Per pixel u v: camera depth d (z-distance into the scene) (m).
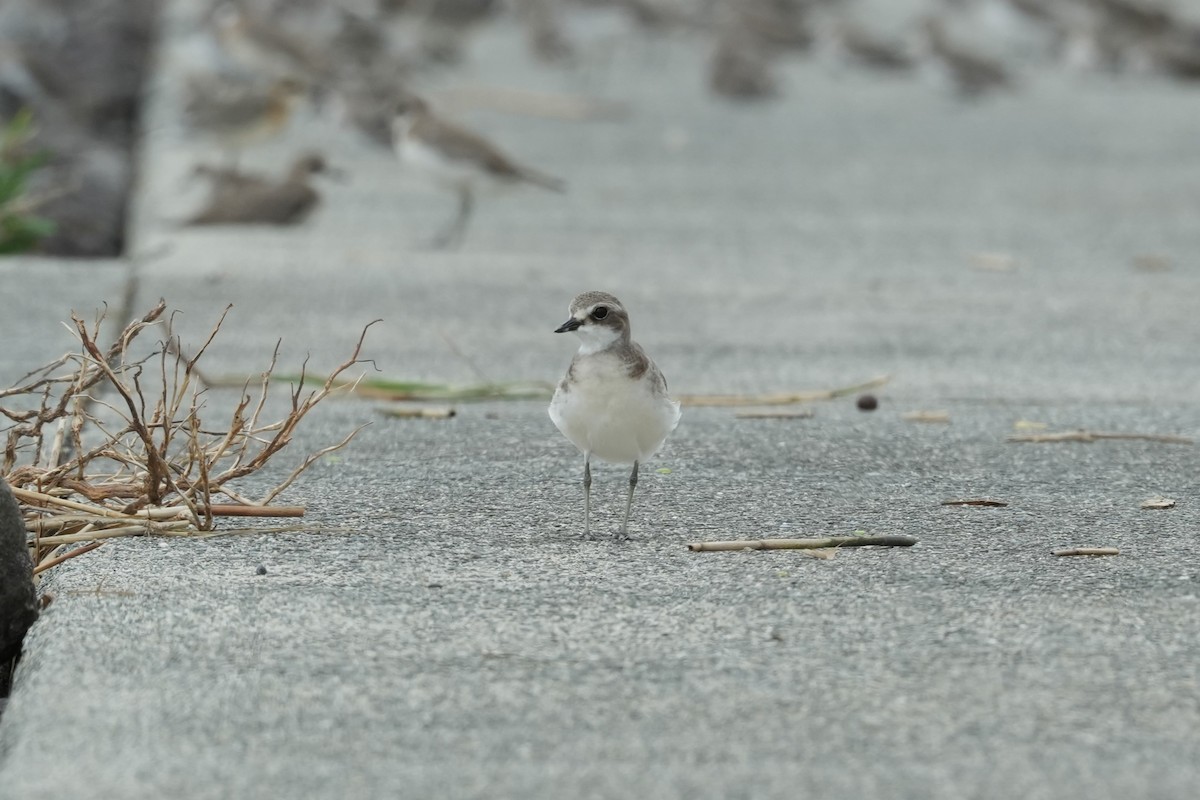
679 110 26.47
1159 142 24.00
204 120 22.62
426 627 7.46
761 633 7.42
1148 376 12.80
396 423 11.32
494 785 6.01
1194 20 34.19
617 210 19.73
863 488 9.88
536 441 10.89
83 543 8.73
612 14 31.62
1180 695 6.79
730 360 13.28
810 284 16.12
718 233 18.53
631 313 14.86
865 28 31.47
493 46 32.88
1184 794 5.96
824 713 6.59
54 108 25.22
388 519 9.16
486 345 13.66
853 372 12.91
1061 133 24.72
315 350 13.24
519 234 18.55
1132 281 16.31
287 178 20.11
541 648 7.23
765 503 9.55
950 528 9.06
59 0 31.77
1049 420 11.52
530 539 8.83
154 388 11.89
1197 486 9.95
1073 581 8.15
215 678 6.86
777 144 23.84
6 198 17.16
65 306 14.05
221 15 27.33
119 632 7.33
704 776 6.08
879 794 5.95
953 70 27.95
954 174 21.86
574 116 25.78
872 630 7.46
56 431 9.75
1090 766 6.16
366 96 25.58
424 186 21.78
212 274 15.83
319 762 6.16
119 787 5.96
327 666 7.00
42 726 6.41
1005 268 16.89
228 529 8.88
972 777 6.08
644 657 7.14
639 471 10.21
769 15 32.62
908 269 16.83
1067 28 31.62
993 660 7.12
